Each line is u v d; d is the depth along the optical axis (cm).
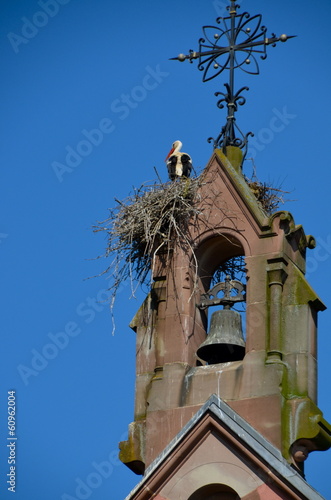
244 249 9606
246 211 9681
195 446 9038
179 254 9788
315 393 9250
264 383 9181
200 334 9762
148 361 9700
